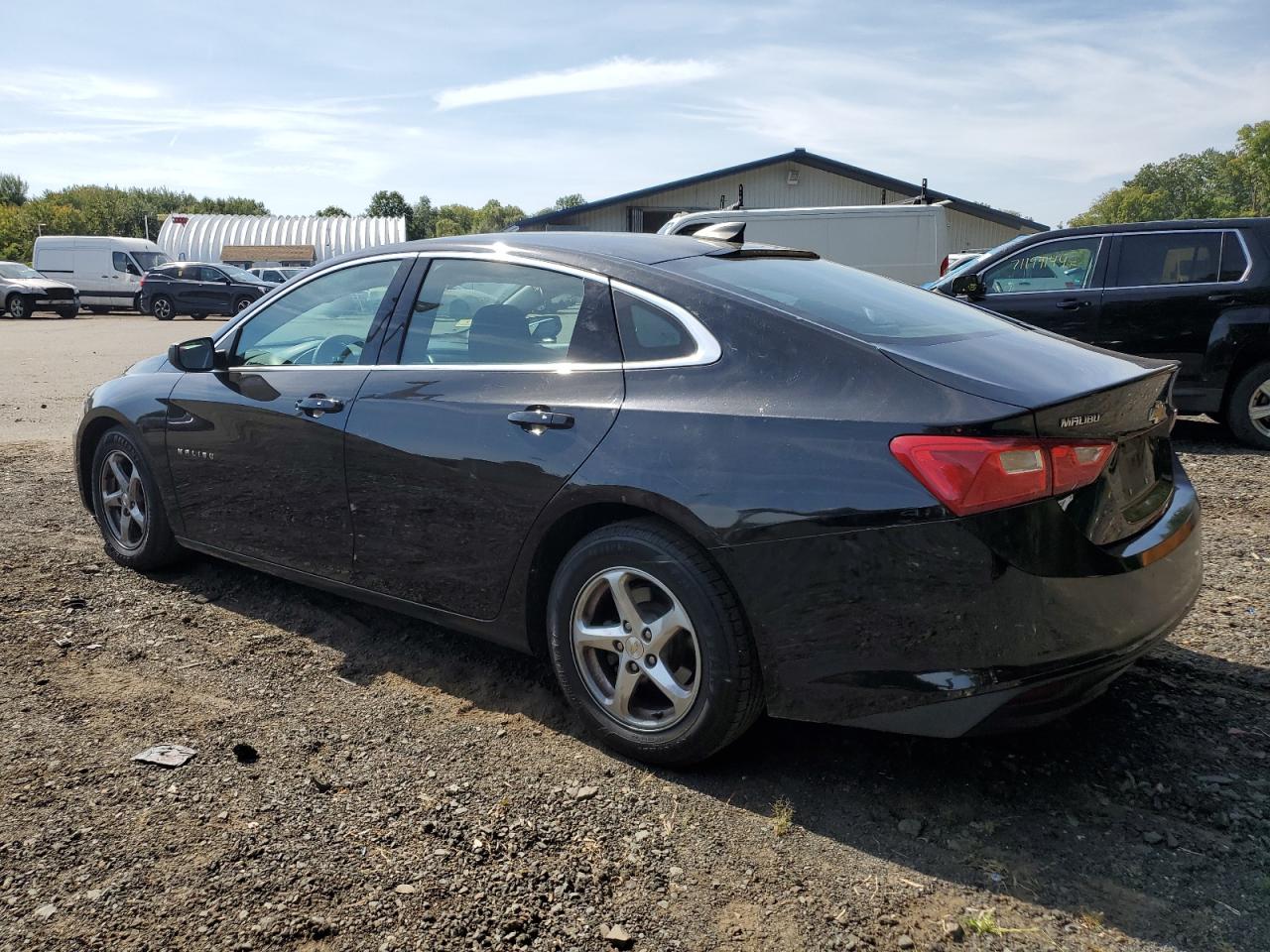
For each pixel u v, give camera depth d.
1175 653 3.64
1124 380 2.63
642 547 2.76
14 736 2.96
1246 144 84.19
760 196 33.00
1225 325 7.34
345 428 3.50
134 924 2.14
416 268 3.62
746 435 2.63
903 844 2.50
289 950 2.07
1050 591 2.39
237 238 51.12
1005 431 2.35
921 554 2.39
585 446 2.89
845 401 2.57
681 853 2.45
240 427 3.89
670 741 2.79
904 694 2.46
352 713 3.20
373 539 3.49
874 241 14.60
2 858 2.36
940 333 2.92
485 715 3.21
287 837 2.48
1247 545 4.93
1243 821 2.58
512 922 2.18
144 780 2.73
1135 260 7.69
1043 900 2.28
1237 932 2.17
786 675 2.61
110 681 3.38
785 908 2.25
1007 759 2.92
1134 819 2.61
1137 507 2.74
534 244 3.40
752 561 2.58
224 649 3.70
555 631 3.01
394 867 2.36
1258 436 7.44
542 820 2.59
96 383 12.62
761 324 2.79
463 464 3.16
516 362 3.21
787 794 2.74
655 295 3.00
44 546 4.88
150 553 4.41
